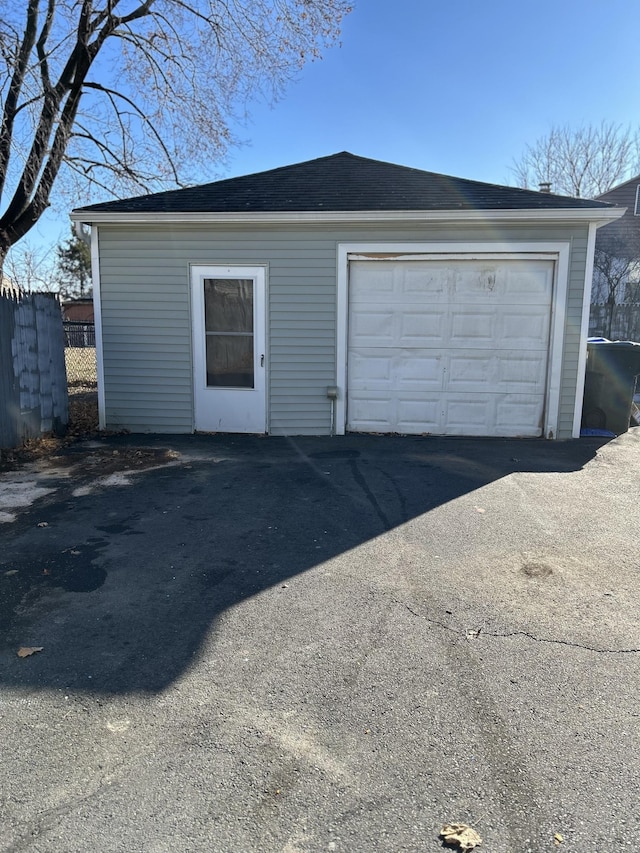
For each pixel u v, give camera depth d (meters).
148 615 3.09
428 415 8.03
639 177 22.69
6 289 6.65
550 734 2.17
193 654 2.72
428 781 1.94
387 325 7.87
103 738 2.15
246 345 8.03
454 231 7.53
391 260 7.69
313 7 9.98
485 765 2.02
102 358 8.20
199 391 8.17
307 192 8.24
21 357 6.97
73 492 5.32
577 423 7.83
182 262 7.88
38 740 2.14
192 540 4.16
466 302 7.73
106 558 3.84
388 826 1.77
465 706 2.33
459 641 2.82
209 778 1.96
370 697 2.39
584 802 1.85
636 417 9.14
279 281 7.81
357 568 3.69
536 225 7.43
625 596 3.30
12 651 2.74
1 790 1.91
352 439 7.82
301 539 4.19
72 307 35.88
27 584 3.45
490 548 4.02
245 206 7.75
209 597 3.30
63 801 1.86
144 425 8.32
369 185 8.45
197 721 2.25
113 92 11.43
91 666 2.62
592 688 2.44
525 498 5.17
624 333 19.34
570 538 4.21
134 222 7.71
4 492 5.31
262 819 1.80
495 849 1.68
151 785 1.93
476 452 7.04
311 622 3.01
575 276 7.53
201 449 7.21
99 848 1.69
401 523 4.52
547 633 2.89
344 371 7.97
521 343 7.76
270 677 2.54
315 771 1.99
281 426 8.15
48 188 10.64
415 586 3.43
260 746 2.11
